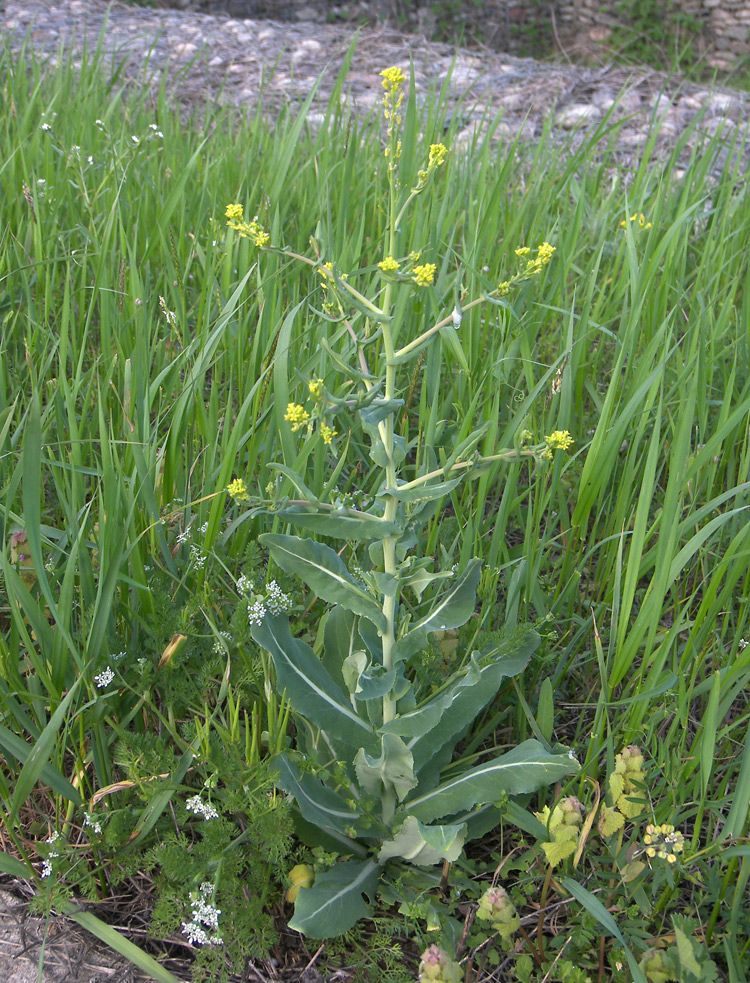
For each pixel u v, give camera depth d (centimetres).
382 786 66
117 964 60
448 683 65
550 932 62
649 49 400
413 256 54
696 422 95
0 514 70
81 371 87
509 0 433
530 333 98
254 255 102
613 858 61
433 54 279
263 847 59
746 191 140
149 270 104
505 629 68
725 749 69
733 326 109
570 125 226
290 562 60
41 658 66
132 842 62
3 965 59
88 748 66
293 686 64
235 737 61
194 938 56
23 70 164
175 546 76
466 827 62
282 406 71
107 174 113
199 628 70
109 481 64
